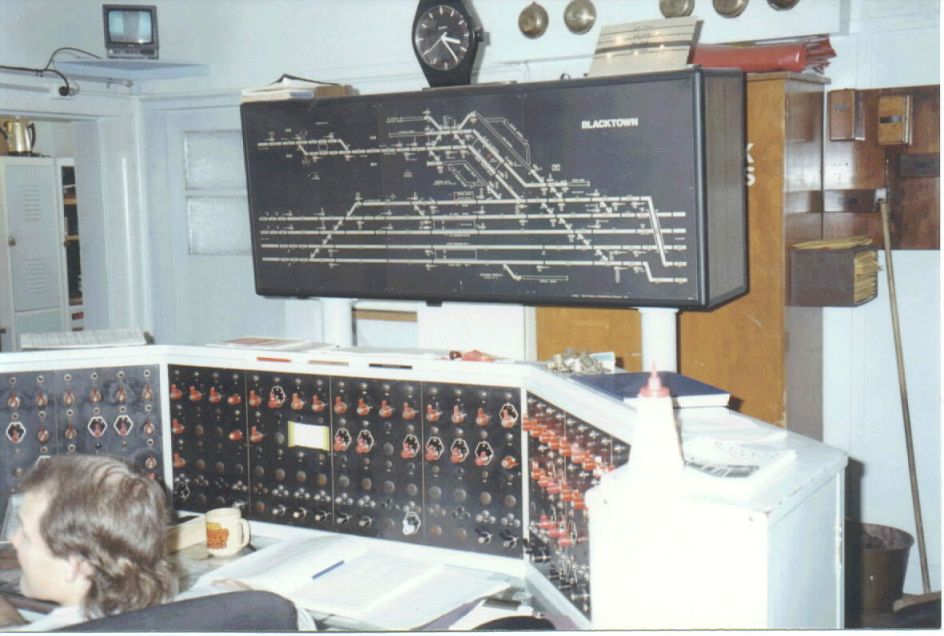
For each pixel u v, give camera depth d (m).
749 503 1.42
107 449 2.70
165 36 4.91
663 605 1.48
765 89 3.35
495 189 3.26
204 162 5.06
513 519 2.29
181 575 2.30
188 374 2.69
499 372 2.28
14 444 2.61
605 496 1.54
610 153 3.02
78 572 1.55
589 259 3.15
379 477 2.46
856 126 3.79
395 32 4.47
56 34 4.60
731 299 3.30
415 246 3.45
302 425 2.54
